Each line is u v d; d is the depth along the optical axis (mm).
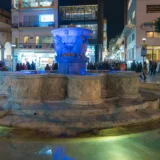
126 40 51281
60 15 39812
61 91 8102
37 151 4738
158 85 15344
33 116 6660
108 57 72000
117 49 64125
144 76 22500
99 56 40344
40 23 39969
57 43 10555
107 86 9172
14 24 40062
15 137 5469
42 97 7969
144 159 4383
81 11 39719
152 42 36656
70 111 6754
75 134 5668
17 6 40250
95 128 6117
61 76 8055
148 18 36719
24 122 6184
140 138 5566
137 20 37062
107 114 6922
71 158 4402
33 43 38844
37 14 39906
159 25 33375
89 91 7535
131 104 7734
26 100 7613
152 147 5008
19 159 4355
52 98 8000
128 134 5812
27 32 39812
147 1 36594
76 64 10281
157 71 32812
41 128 6016
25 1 40062
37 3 39875
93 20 39625
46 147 4949
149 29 36562
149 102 8344
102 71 13062
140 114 7207
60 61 10414
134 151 4773
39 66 36500
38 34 39625
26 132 5793
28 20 40188
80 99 7535
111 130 6043
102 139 5438
